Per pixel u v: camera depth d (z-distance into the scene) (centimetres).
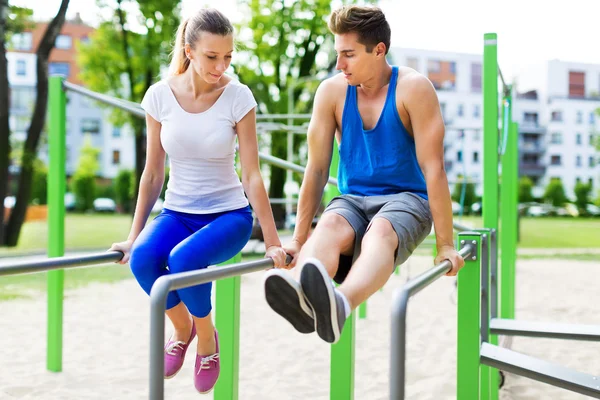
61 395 360
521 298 729
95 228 2261
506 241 469
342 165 221
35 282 811
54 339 407
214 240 201
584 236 1964
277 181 1836
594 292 778
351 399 271
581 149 4300
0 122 1408
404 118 205
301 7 1814
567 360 451
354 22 195
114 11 1750
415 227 193
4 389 366
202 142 211
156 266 202
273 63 1862
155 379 129
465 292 211
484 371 272
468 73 3522
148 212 227
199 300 199
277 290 150
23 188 1449
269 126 1012
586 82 4288
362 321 589
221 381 277
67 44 4219
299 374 410
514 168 543
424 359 449
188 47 201
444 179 198
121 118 1831
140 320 572
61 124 401
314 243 185
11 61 4109
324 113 215
